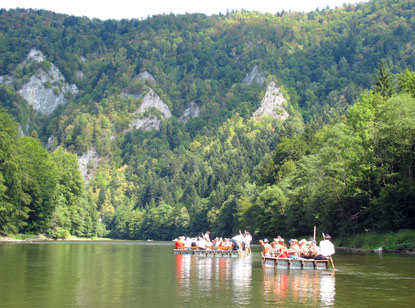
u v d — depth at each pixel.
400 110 61.88
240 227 139.12
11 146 85.31
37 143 121.12
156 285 25.12
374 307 19.02
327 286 24.94
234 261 45.09
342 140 69.81
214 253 54.81
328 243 35.53
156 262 42.34
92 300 20.31
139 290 23.23
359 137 69.62
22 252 52.78
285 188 102.31
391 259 43.28
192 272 32.56
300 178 88.31
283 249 39.81
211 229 183.00
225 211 159.75
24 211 93.25
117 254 55.56
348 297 21.38
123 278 28.23
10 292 22.31
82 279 27.27
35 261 39.81
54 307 18.72
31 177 100.44
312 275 30.39
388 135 62.12
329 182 70.88
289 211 91.00
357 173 67.31
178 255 56.34
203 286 24.84
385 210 60.91
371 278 28.55
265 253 44.31
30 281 26.11
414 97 70.94
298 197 88.06
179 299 20.67
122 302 19.88
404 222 59.72
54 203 113.81
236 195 158.38
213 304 19.50
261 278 28.66
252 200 127.94
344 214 72.44
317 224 80.94
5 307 18.70
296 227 91.12
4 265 35.56
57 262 39.16
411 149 62.56
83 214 149.25
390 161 65.38
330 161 71.69
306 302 20.05
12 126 94.56
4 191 83.19
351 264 38.16
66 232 129.50
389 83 97.12
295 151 125.44
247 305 19.31
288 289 23.80
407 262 39.84
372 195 68.25
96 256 49.69
